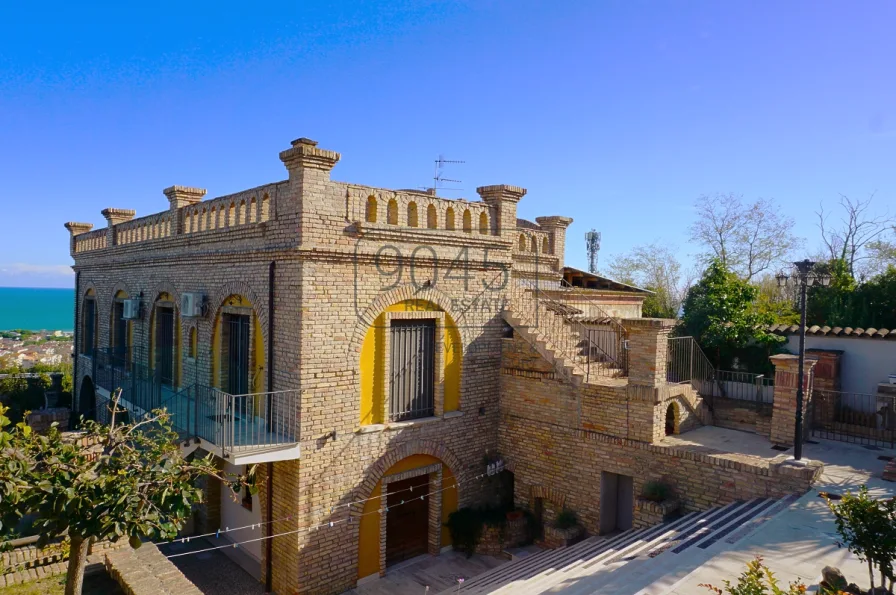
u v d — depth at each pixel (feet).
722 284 60.80
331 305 40.19
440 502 47.80
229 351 48.16
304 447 39.09
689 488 41.39
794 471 37.01
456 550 48.26
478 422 50.34
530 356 49.85
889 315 62.75
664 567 29.58
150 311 59.82
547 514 48.88
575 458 46.93
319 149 38.63
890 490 36.81
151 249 59.77
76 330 81.41
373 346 43.45
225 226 46.96
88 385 78.13
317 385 39.58
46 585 34.19
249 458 36.60
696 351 55.62
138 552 37.52
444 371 47.75
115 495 22.90
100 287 74.18
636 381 44.09
